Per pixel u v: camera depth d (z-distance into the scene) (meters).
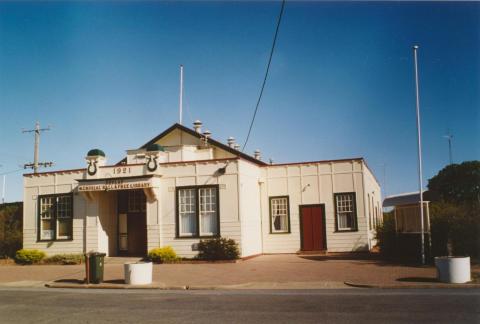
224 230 23.39
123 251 26.77
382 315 9.80
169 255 22.97
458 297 11.88
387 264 19.64
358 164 25.77
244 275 17.84
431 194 24.25
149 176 23.98
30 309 12.05
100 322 10.10
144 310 11.34
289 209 26.62
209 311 10.92
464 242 19.56
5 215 30.11
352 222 25.67
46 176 27.06
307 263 21.03
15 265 25.00
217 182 23.75
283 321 9.55
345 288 14.27
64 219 26.42
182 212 24.11
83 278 18.67
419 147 19.72
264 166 27.36
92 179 25.05
